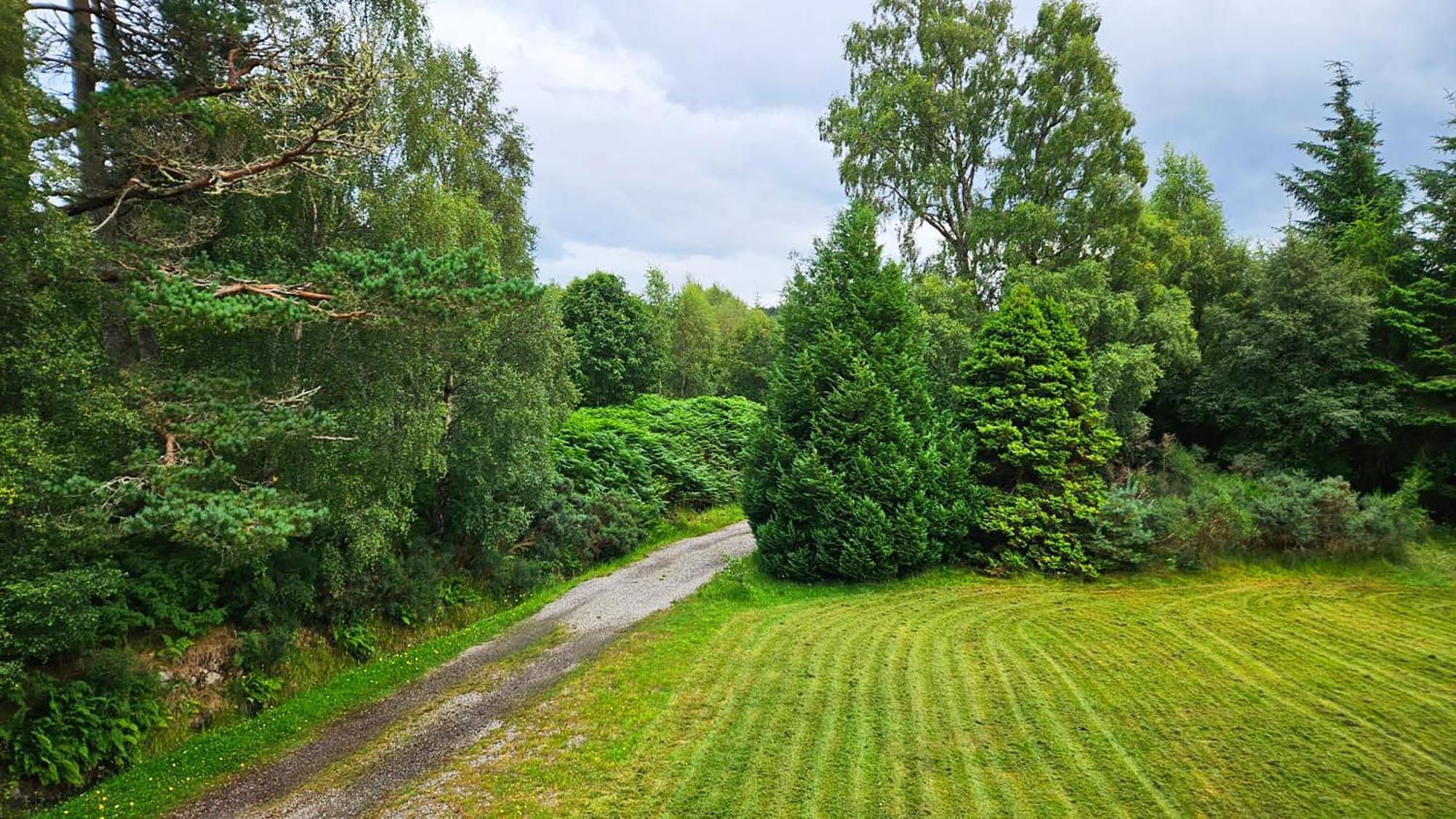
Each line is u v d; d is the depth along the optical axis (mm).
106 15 10156
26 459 8062
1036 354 17781
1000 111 26750
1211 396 24688
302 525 9594
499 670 12227
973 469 17828
